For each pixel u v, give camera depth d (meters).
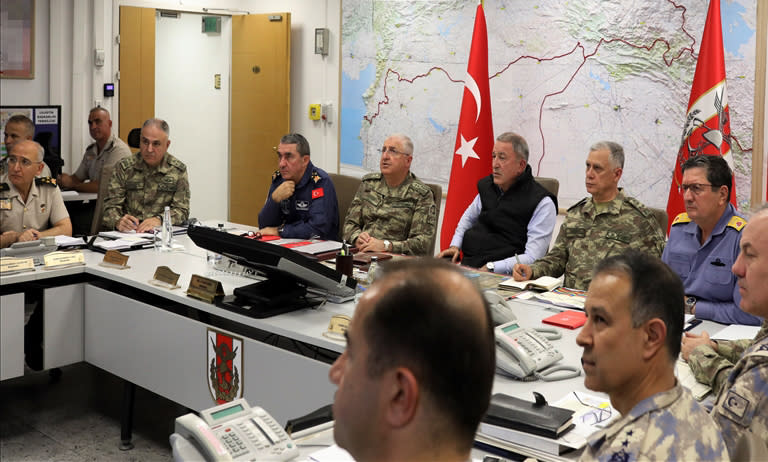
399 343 0.67
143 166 4.49
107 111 5.60
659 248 3.32
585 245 3.41
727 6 4.20
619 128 4.71
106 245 3.68
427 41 5.55
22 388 3.86
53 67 5.96
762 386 1.49
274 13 6.36
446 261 0.75
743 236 1.64
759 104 4.15
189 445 1.49
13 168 3.99
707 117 4.02
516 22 5.07
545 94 5.01
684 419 1.20
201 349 2.88
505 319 2.36
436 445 0.68
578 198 4.94
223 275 3.24
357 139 6.12
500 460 1.56
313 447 1.59
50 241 3.53
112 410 3.64
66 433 3.38
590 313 1.33
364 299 0.72
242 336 2.71
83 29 5.94
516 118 5.17
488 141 4.80
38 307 3.35
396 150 4.02
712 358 1.99
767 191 4.16
